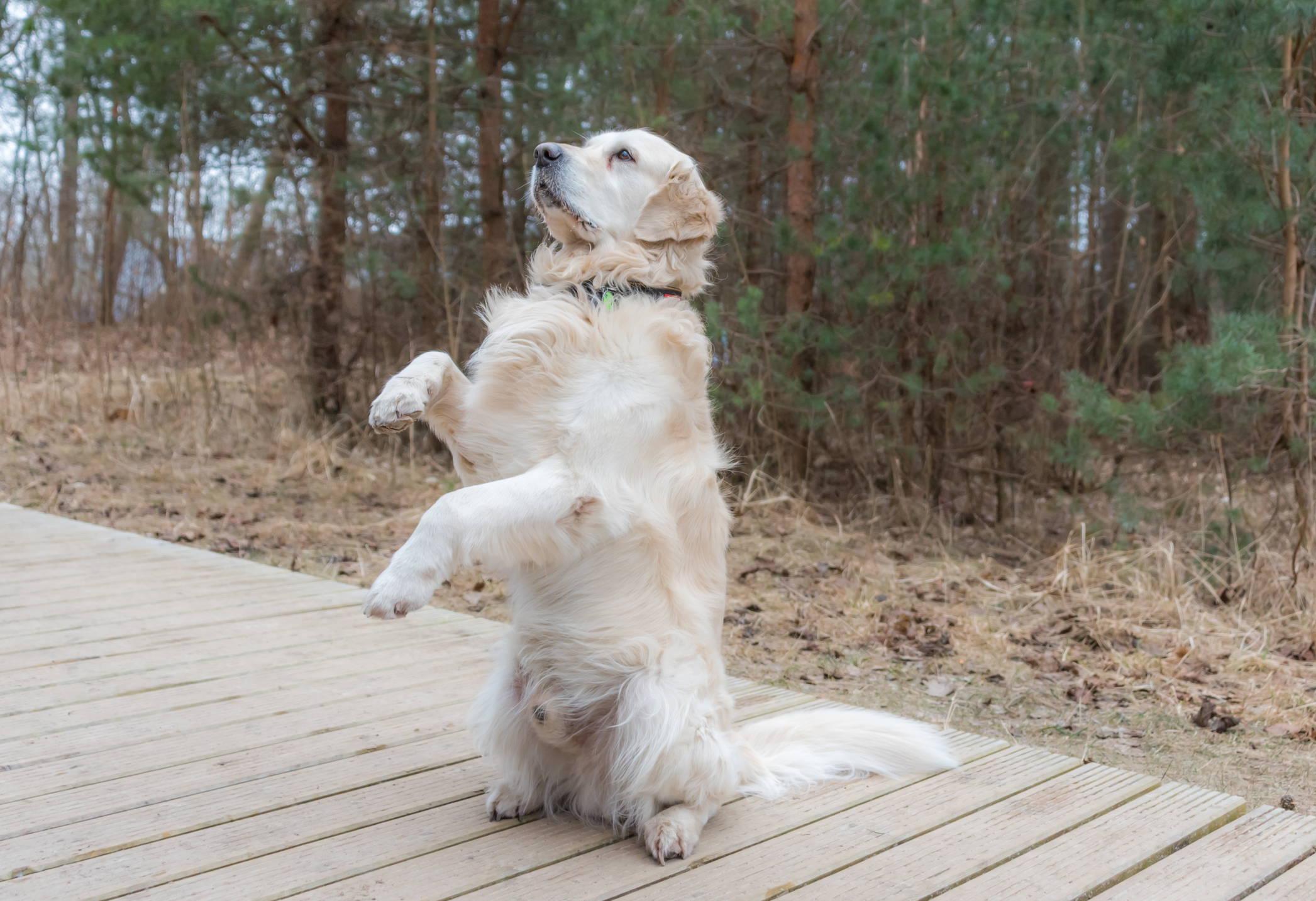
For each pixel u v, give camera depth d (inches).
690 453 102.7
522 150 362.3
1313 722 154.1
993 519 322.3
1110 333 436.1
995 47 297.7
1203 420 229.9
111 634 155.3
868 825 99.3
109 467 319.6
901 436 317.7
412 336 380.2
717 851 93.0
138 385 395.5
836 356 295.7
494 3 346.6
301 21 349.7
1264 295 271.6
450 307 353.4
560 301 100.6
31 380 414.6
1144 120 324.2
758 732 112.4
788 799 105.5
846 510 320.5
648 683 94.3
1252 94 226.1
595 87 318.7
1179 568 240.1
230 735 117.3
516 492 89.6
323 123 400.5
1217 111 236.1
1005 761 116.7
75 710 123.3
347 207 375.6
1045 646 196.5
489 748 99.7
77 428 350.0
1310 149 223.5
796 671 176.6
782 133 369.1
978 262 285.4
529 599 98.6
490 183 342.6
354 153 359.9
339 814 98.1
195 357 424.8
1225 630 206.5
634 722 93.7
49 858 86.5
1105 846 95.9
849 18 308.7
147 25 323.3
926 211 295.3
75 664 140.8
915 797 106.3
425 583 85.7
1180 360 243.3
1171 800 106.7
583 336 97.1
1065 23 280.5
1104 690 171.5
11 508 250.8
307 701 130.0
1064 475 318.7
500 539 88.9
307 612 173.3
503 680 100.2
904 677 175.9
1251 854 96.0
